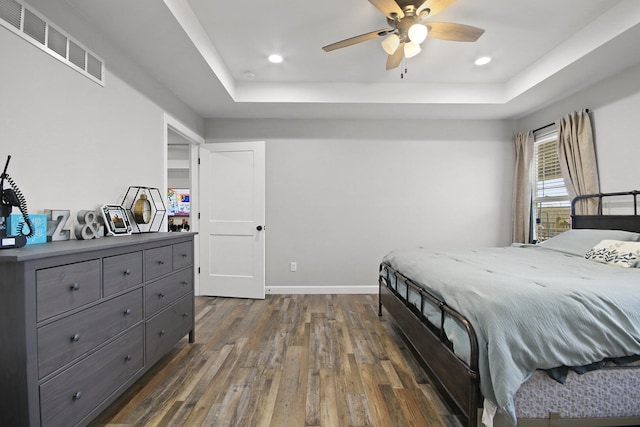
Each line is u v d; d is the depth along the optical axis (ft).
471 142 12.68
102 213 6.03
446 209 12.68
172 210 19.74
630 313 3.90
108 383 4.57
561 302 3.91
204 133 12.38
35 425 3.37
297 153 12.44
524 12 6.90
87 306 4.17
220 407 5.03
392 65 8.06
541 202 11.87
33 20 4.77
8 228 4.09
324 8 6.74
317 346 7.38
